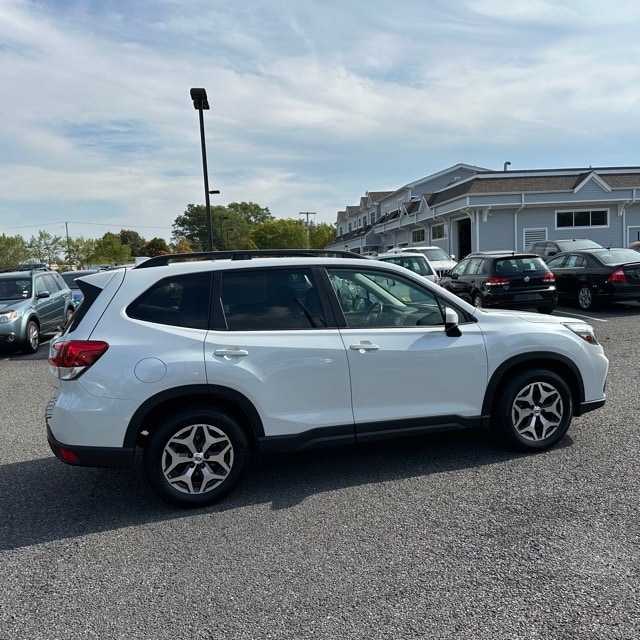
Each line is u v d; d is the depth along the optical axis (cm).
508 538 316
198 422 370
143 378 356
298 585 280
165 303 380
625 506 346
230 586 282
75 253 7106
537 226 2756
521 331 432
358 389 397
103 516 368
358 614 255
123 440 358
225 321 383
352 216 5856
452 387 417
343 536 328
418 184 3966
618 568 281
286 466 442
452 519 341
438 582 277
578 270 1305
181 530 344
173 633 247
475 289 1205
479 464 425
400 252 1636
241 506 374
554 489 375
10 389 776
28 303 1101
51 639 246
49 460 479
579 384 449
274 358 379
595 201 2677
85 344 358
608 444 452
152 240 10181
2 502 395
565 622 243
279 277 401
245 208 12900
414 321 422
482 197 2661
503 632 238
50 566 308
